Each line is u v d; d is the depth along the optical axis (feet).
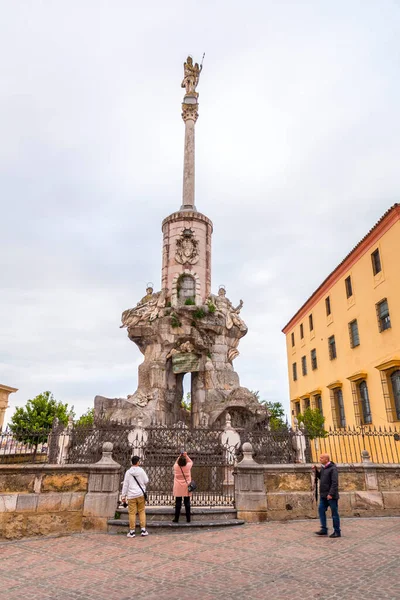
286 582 18.37
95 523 30.42
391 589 17.15
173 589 17.75
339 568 20.17
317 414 78.84
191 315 64.69
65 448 38.96
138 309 66.85
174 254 72.08
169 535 28.19
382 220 72.08
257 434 39.40
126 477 28.94
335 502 27.22
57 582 18.92
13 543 27.43
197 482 40.63
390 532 27.99
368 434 38.65
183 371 62.23
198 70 90.74
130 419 53.06
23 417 83.10
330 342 96.27
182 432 41.60
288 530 29.17
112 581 18.93
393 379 69.97
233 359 67.31
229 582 18.52
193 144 82.64
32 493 30.45
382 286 73.46
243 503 32.42
